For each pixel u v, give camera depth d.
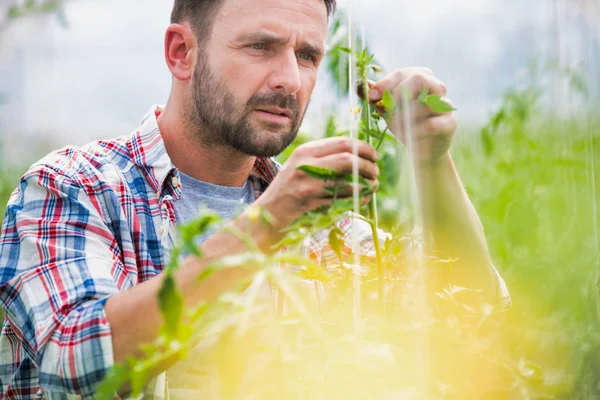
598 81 1.13
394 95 0.97
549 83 1.15
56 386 1.12
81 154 1.45
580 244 1.09
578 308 1.05
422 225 1.02
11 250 1.32
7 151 4.35
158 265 1.41
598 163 1.11
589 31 1.14
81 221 1.30
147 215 1.43
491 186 1.24
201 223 0.62
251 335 0.76
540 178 1.15
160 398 1.15
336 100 1.75
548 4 1.14
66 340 1.10
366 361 0.77
